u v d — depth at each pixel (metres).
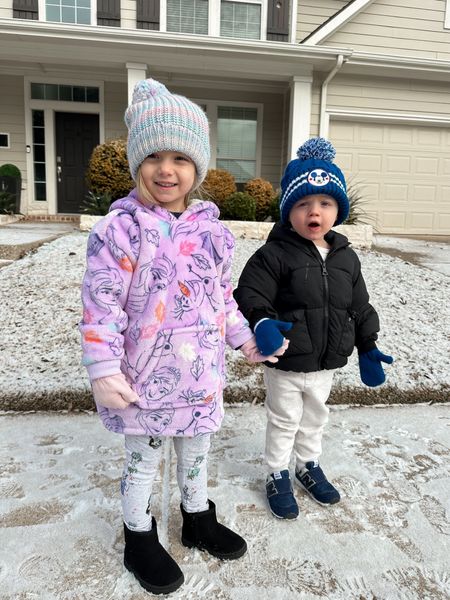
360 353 1.93
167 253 1.42
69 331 3.40
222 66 8.95
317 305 1.77
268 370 1.87
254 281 1.79
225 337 1.67
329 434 2.40
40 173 10.52
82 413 2.58
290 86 9.64
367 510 1.84
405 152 10.02
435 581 1.50
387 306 4.13
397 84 9.59
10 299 3.90
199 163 1.52
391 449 2.27
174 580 1.43
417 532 1.72
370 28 9.32
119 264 1.39
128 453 1.52
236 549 1.57
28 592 1.42
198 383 1.46
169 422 1.45
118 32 8.05
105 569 1.52
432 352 3.32
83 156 10.59
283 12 10.05
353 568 1.54
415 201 10.23
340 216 1.89
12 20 7.81
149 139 1.43
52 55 8.64
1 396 2.62
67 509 1.79
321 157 1.80
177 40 8.26
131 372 1.42
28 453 2.16
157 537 1.54
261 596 1.42
